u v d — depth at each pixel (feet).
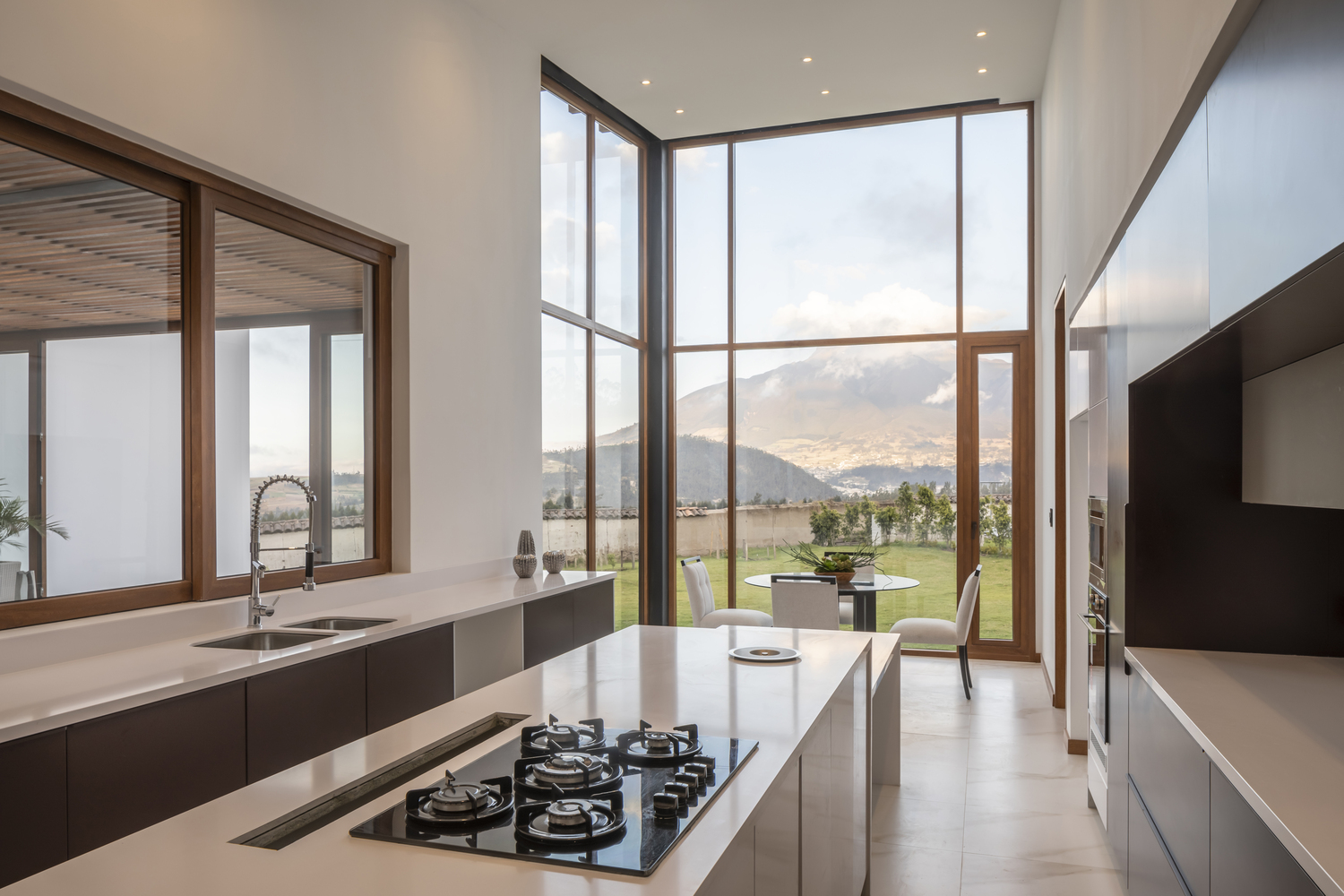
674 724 6.25
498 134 17.03
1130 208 9.08
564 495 20.80
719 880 4.00
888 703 13.91
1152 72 7.77
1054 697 18.54
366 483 13.87
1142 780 8.78
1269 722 6.60
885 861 11.22
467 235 15.92
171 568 10.42
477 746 5.70
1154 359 8.02
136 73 9.62
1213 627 9.18
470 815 4.38
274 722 8.95
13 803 6.49
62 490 9.16
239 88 11.02
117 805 7.29
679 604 25.55
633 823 4.33
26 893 3.61
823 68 20.02
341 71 12.83
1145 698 8.54
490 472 16.51
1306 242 4.04
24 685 7.72
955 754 15.46
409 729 6.07
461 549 15.62
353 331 13.58
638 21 17.46
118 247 9.83
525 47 18.08
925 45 18.86
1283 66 4.37
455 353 15.52
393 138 13.96
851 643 9.52
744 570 25.18
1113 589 10.46
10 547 8.65
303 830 4.45
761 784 4.99
